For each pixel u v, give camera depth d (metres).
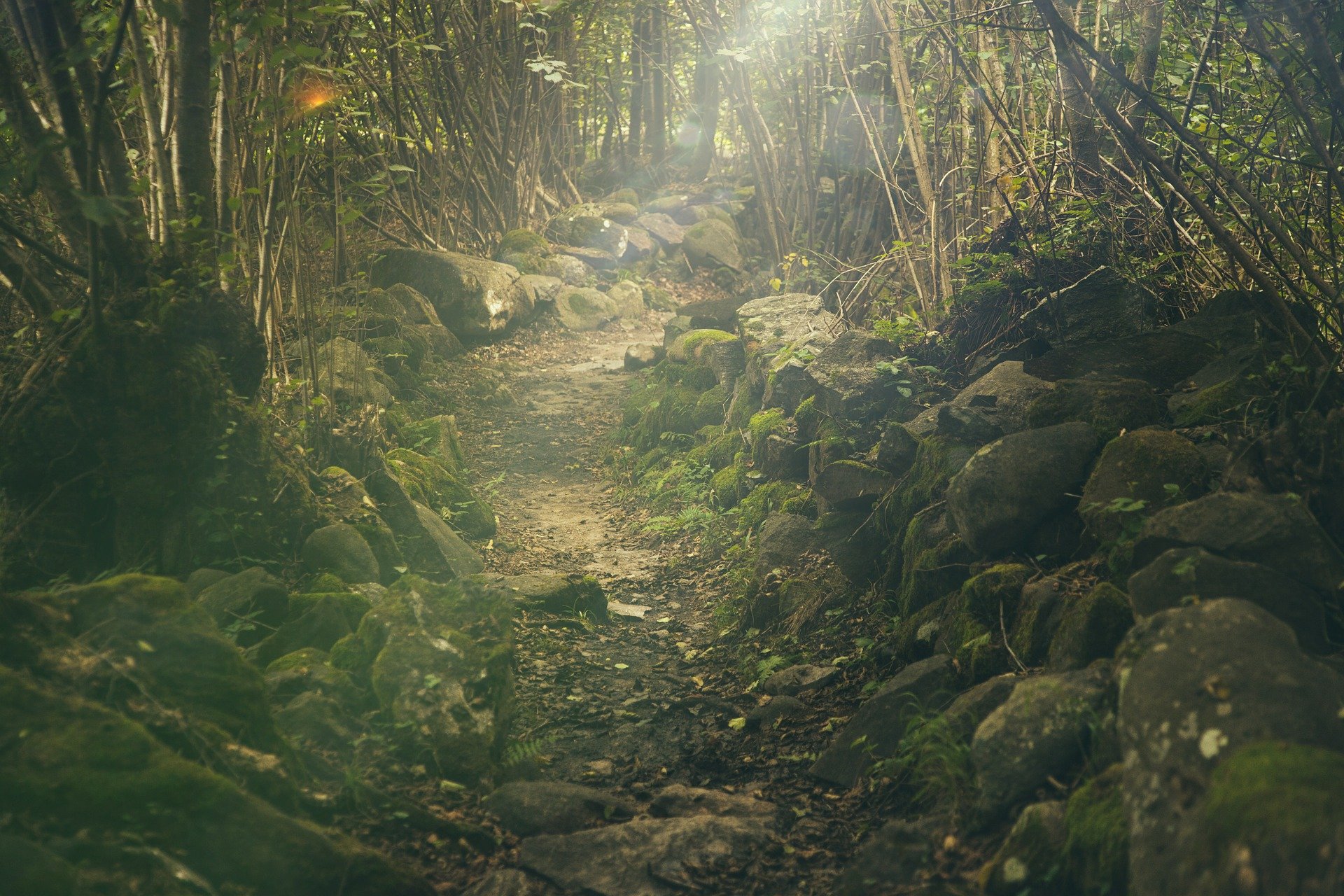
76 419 5.06
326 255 13.19
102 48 4.93
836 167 10.15
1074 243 6.17
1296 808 1.98
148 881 2.74
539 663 5.67
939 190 7.24
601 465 10.23
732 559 7.16
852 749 4.25
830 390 6.79
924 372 6.70
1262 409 4.13
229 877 2.91
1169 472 3.94
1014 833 2.94
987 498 4.46
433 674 4.31
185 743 3.32
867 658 5.18
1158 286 6.03
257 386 5.68
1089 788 2.84
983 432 5.27
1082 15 6.69
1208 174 5.60
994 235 6.48
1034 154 6.77
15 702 2.99
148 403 5.12
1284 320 4.23
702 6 10.38
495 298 14.02
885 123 9.41
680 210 20.69
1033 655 3.88
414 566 6.45
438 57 14.26
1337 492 3.33
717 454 8.66
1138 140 4.26
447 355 12.77
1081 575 4.07
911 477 5.63
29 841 2.50
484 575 6.67
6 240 5.36
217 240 5.62
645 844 3.65
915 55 8.11
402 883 3.18
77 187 4.93
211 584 4.96
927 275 7.84
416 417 10.47
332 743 3.95
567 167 20.12
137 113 6.49
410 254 13.74
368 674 4.46
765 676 5.43
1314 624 3.03
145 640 3.53
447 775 4.05
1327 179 4.35
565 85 12.04
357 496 6.17
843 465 6.16
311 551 5.48
